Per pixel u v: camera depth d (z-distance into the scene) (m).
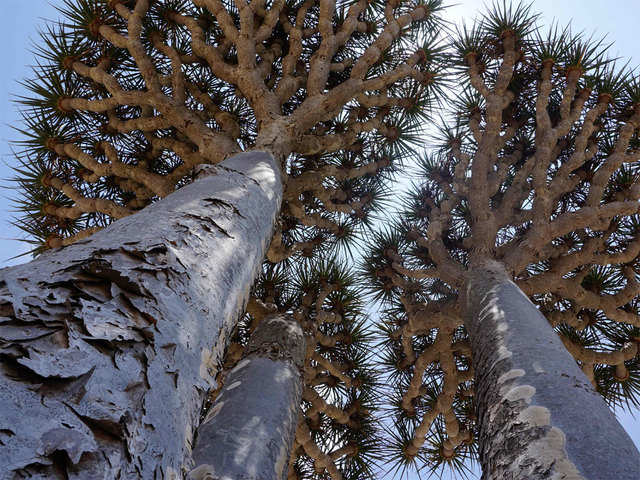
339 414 6.17
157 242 1.53
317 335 6.11
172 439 1.07
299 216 5.61
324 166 6.01
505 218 4.92
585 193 5.97
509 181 6.49
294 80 4.84
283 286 6.40
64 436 0.81
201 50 4.67
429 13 6.09
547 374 2.50
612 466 1.84
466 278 4.31
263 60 5.10
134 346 1.10
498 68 6.05
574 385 2.38
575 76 5.41
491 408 2.55
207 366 1.38
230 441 3.06
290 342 4.55
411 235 6.44
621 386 6.03
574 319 5.54
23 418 0.78
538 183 4.79
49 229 5.60
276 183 3.06
